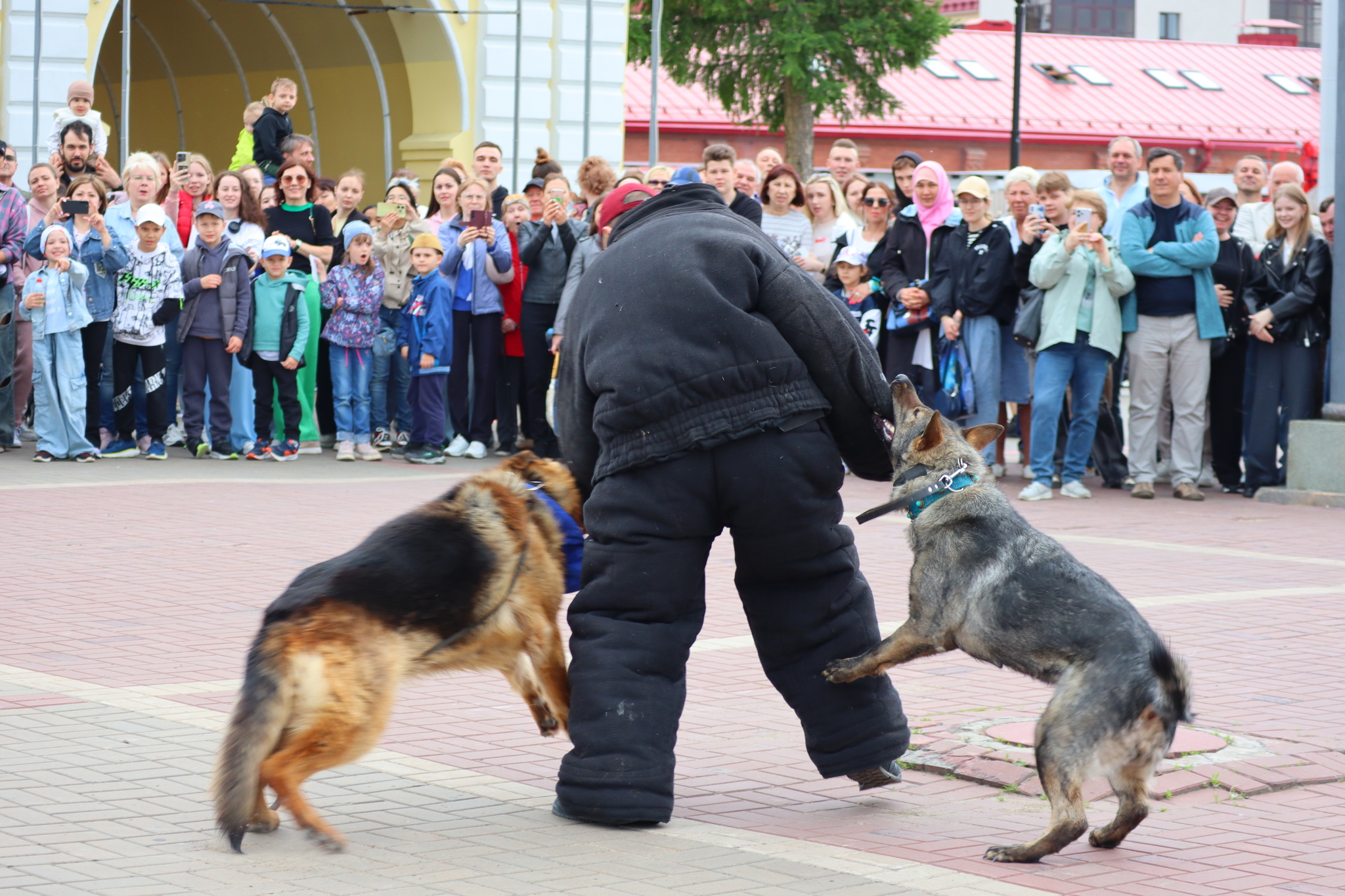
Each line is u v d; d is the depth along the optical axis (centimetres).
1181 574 927
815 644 507
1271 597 858
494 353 1417
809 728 509
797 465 489
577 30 2223
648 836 464
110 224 1348
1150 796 482
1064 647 453
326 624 446
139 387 1391
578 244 1366
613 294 495
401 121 2338
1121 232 1256
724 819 486
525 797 504
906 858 446
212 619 749
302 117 2539
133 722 567
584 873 426
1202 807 500
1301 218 1295
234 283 1359
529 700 516
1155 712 440
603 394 491
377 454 1412
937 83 5175
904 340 1282
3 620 738
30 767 510
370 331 1398
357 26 2289
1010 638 464
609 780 470
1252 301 1305
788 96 4100
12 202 1340
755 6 3975
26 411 1504
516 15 2177
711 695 640
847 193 1445
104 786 493
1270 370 1310
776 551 496
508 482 504
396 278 1417
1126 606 457
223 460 1372
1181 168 1237
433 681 661
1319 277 1291
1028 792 515
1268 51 5856
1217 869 439
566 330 516
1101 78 5419
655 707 480
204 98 2734
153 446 1362
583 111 2236
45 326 1305
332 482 1255
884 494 1291
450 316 1394
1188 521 1162
